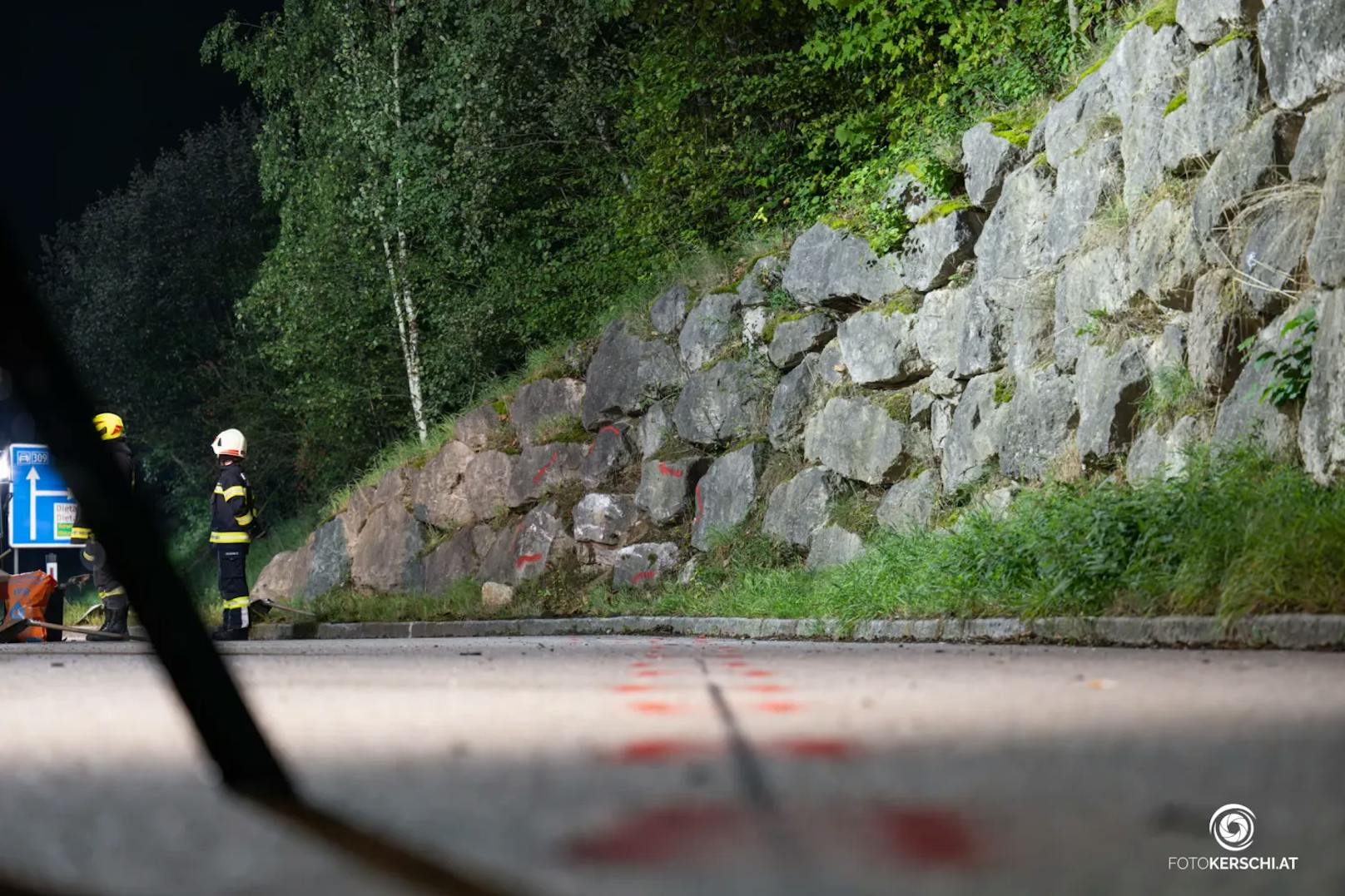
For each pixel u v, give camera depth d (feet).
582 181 78.79
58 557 64.85
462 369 80.89
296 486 106.11
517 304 77.10
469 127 78.59
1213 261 33.78
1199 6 35.65
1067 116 41.88
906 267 48.37
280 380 111.45
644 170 68.18
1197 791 6.91
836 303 52.31
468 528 68.39
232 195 123.95
